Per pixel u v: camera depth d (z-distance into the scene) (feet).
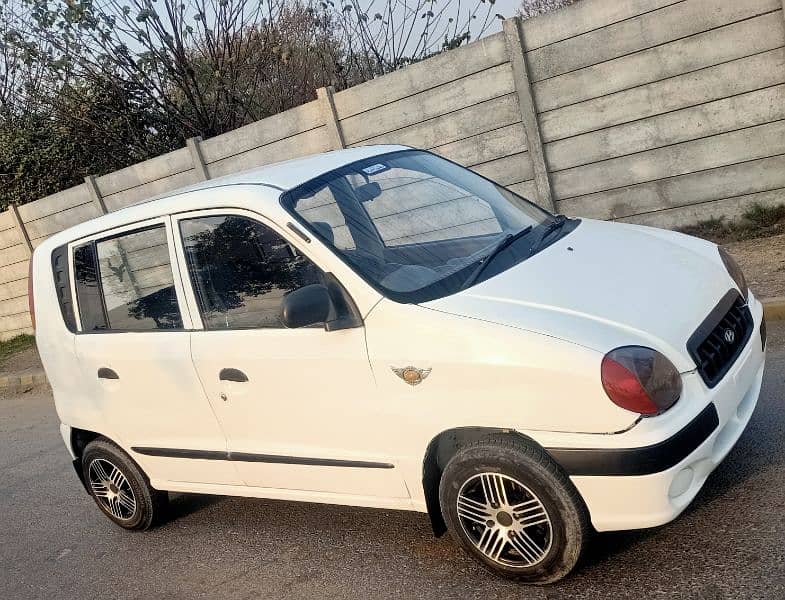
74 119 49.57
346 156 15.47
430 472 12.24
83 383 16.60
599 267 12.30
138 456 16.37
